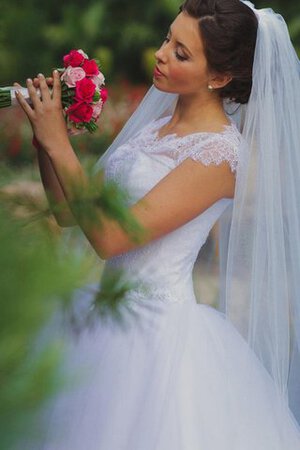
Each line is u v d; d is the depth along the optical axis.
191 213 2.31
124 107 7.52
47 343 0.76
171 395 2.25
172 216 2.27
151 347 2.28
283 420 2.40
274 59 2.46
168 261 2.39
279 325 2.47
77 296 1.08
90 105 2.09
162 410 2.23
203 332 2.38
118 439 2.17
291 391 2.68
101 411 2.17
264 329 2.47
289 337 2.50
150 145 2.44
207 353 2.34
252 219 2.44
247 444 2.28
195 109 2.45
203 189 2.32
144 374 2.25
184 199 2.29
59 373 0.74
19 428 0.71
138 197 2.36
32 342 0.75
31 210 1.13
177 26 2.37
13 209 1.11
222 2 2.34
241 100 2.49
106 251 2.04
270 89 2.44
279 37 2.46
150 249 2.38
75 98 2.09
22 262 0.79
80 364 0.87
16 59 7.68
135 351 2.26
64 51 8.77
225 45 2.33
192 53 2.35
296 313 2.58
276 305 2.47
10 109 5.65
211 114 2.44
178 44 2.37
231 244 2.46
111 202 1.14
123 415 2.20
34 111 2.08
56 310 0.91
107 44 9.23
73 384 0.76
